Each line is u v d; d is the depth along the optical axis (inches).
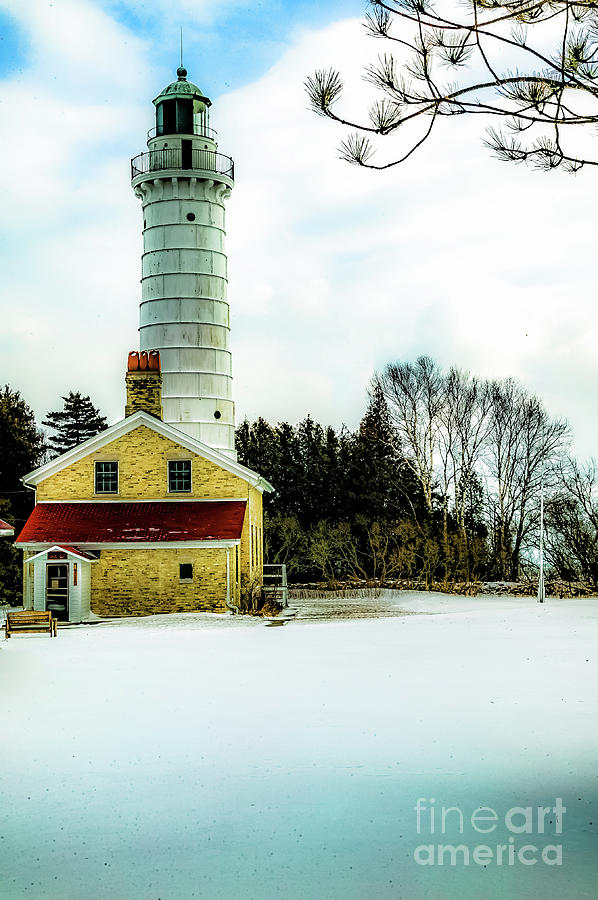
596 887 309.7
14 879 324.8
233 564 1573.6
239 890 311.9
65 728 572.7
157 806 404.8
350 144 390.6
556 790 418.6
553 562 2410.2
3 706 655.1
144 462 1622.8
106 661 910.4
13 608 1801.2
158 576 1550.2
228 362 2181.3
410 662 858.1
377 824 375.2
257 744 517.7
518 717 578.9
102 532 1556.3
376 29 378.9
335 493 2807.6
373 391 3105.3
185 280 2142.0
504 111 385.7
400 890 309.3
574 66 384.2
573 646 981.2
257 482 1665.8
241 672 810.8
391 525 2687.0
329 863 334.0
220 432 2137.1
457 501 2800.2
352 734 538.3
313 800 408.5
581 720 567.5
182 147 2162.9
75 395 3120.1
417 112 387.5
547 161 404.2
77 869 333.4
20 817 393.4
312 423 3073.3
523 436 2812.5
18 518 2222.0
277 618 1530.5
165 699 673.6
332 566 2573.8
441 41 377.1
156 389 1686.8
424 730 545.0
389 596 2203.5
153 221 2174.0
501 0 374.3
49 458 3083.2
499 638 1083.3
